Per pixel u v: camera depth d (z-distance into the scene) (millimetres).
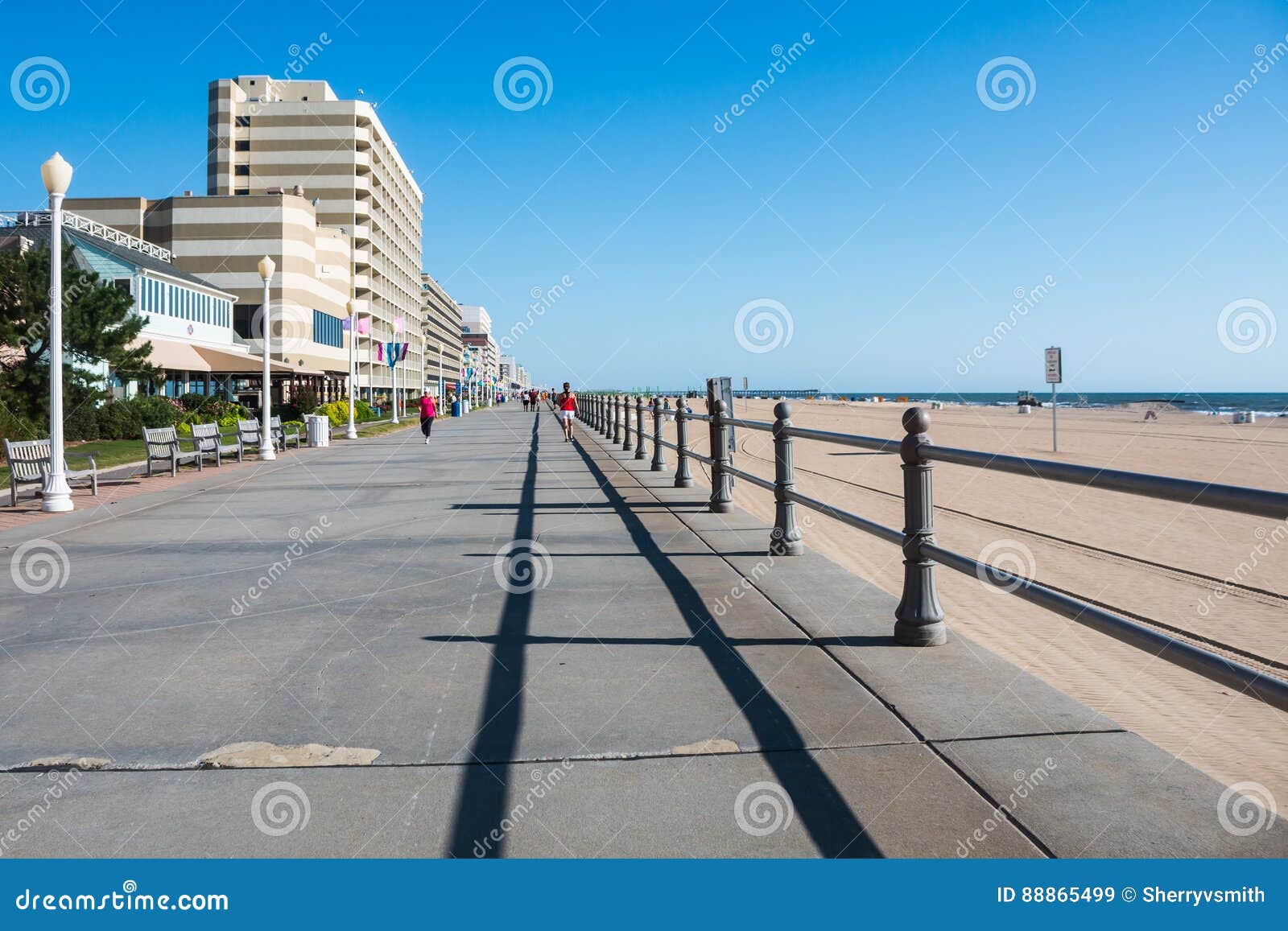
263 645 5086
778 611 5648
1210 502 2725
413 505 11891
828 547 9383
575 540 8555
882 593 6090
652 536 8727
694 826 2914
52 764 3441
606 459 19453
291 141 93375
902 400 128750
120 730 3789
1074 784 3133
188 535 9453
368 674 4520
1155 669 5273
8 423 21703
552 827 2922
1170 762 3301
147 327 38031
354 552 8180
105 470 17906
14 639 5285
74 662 4789
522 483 14461
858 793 3109
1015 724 3676
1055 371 25141
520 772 3328
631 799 3100
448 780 3275
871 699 3992
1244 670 2594
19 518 11000
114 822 2998
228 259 73562
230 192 93188
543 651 4871
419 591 6457
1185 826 2842
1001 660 4566
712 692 4141
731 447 10477
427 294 134625
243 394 48250
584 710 3947
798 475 17656
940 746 3471
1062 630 6129
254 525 10219
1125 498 13602
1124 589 7492
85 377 23984
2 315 22297
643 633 5176
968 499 13586
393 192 110562
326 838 2877
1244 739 4133
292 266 74188
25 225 37719
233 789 3219
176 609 6023
